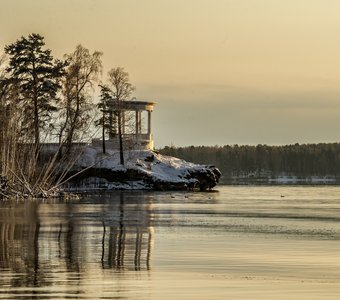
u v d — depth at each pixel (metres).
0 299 48.25
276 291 51.47
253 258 66.38
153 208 139.50
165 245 76.00
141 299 48.91
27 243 76.50
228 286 53.03
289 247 74.88
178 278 55.81
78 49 197.25
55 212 124.56
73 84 193.75
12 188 168.38
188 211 131.62
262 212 130.88
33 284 52.75
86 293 50.16
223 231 92.12
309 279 55.81
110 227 96.31
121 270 59.09
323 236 86.19
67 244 75.88
